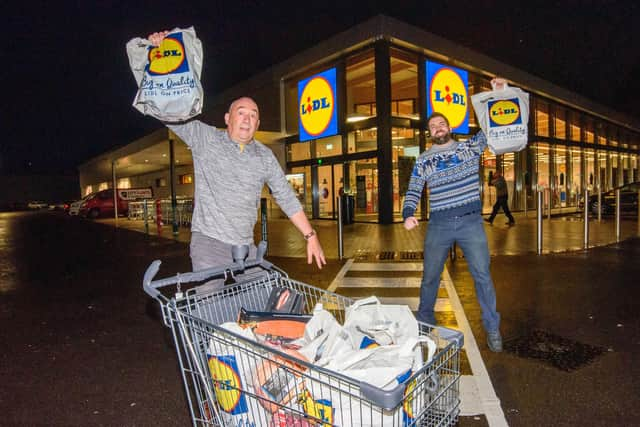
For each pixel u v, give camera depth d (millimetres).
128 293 6879
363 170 18547
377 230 14727
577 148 28391
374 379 1844
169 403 3264
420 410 1960
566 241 10930
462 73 19016
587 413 2973
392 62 17547
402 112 18641
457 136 18938
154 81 2402
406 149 18375
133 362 4059
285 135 21594
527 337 4391
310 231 3113
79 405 3258
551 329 4617
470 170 3936
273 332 2334
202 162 2812
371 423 1728
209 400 2188
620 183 34188
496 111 3812
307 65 19266
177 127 2707
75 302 6379
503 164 22516
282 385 1979
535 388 3334
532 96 24016
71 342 4641
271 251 10516
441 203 3953
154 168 38500
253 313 2395
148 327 5109
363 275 7602
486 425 2832
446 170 3943
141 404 3254
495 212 15422
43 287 7465
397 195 18328
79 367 3965
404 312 2305
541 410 3020
